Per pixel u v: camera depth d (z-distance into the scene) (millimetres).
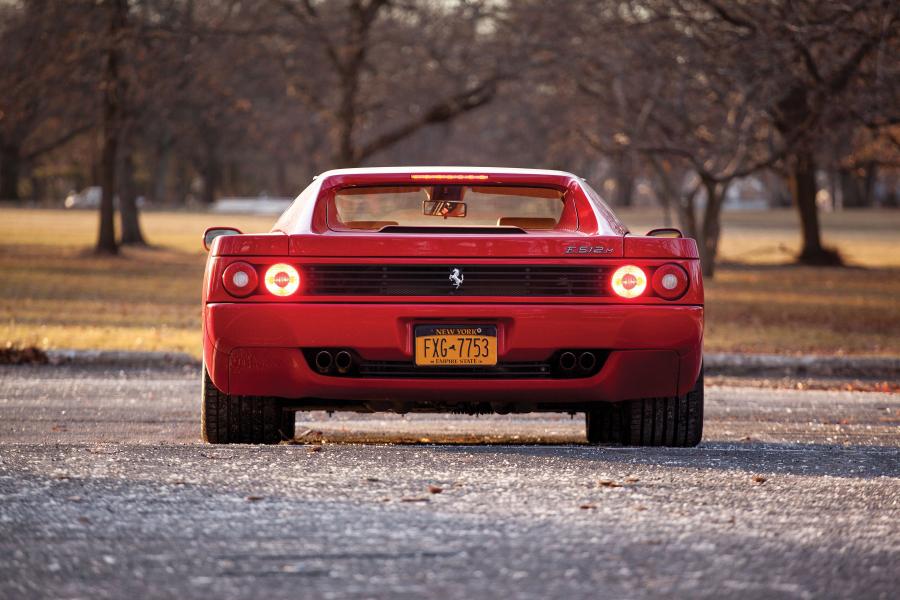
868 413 29469
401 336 18938
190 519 13969
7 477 16281
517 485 16141
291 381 19234
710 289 94062
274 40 117375
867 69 71938
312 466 17438
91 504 14680
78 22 99000
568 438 24875
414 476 16734
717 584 11500
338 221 21141
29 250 132000
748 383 38031
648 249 19297
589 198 21500
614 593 11180
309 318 18859
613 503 15055
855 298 84312
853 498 15609
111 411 27969
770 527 13883
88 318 55938
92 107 117375
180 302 69188
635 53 81188
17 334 46312
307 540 13039
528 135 138375
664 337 19188
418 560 12258
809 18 67625
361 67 115812
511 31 104250
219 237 19516
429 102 116500
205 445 19594
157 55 105562
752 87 74375
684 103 83875
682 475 17125
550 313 18953
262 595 11055
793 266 132500
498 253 19000
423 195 22031
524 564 12141
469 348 19031
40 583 11414
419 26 111000
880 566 12250
